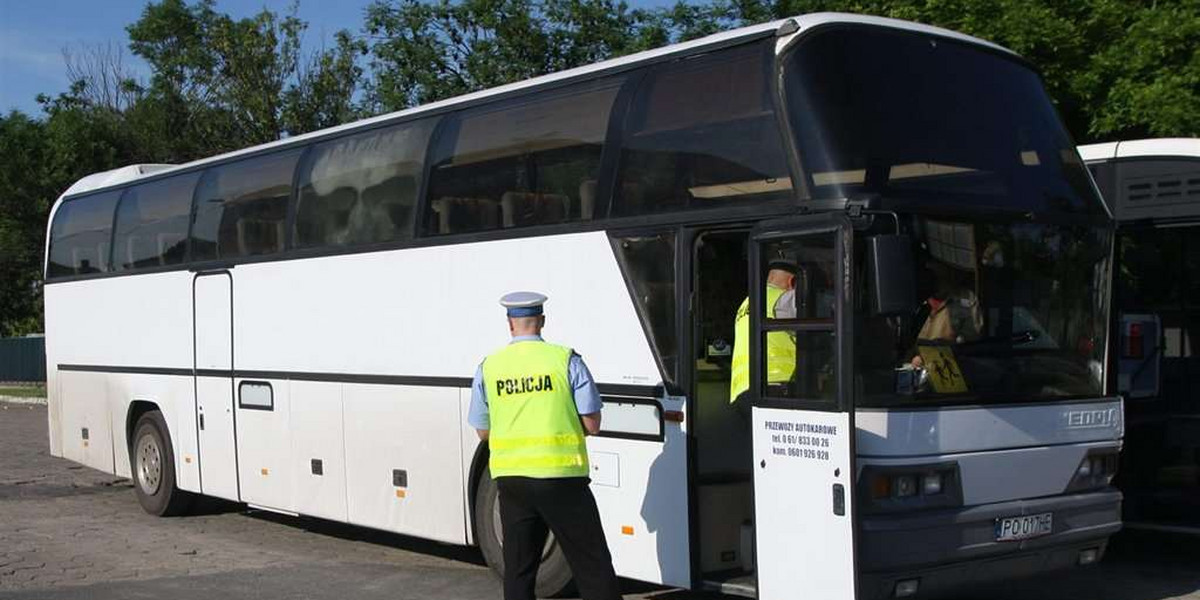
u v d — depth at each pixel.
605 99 8.14
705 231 7.33
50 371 15.30
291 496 10.98
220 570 9.93
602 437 7.91
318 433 10.62
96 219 14.37
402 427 9.70
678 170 7.50
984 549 6.75
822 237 6.56
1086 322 7.57
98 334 14.14
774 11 19.55
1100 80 14.73
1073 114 15.60
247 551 10.92
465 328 9.07
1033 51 14.94
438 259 9.34
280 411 11.09
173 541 11.52
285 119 32.06
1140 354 9.57
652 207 7.64
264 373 11.28
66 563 10.28
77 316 14.62
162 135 35.56
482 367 6.99
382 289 9.91
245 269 11.54
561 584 8.41
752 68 7.18
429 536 9.48
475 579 9.47
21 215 37.72
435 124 9.59
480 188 9.04
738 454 7.75
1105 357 7.68
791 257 6.74
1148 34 14.50
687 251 7.36
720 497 7.59
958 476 6.70
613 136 7.98
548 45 26.78
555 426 6.73
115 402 13.75
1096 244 7.70
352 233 10.32
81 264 14.63
